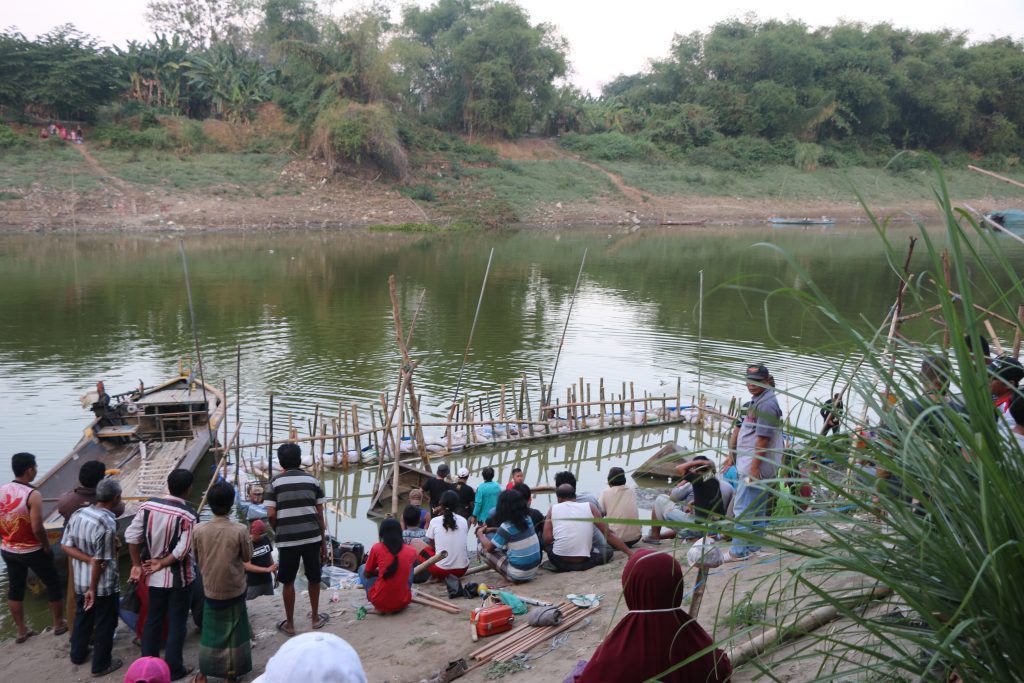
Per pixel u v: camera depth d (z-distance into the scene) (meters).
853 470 2.41
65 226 47.88
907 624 2.63
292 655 2.29
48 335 21.80
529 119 75.00
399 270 36.09
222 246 43.62
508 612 6.25
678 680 2.88
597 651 3.03
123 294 28.22
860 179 73.88
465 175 67.31
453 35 76.88
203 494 11.96
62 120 58.62
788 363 19.27
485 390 17.55
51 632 7.12
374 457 13.80
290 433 13.01
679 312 26.89
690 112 81.31
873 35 87.69
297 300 27.94
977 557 2.11
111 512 6.29
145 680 4.06
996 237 2.01
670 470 12.87
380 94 64.88
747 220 67.31
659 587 2.90
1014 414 4.14
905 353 2.50
